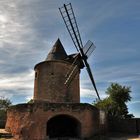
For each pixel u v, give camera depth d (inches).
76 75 907.4
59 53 924.6
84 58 892.0
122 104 1380.4
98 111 857.5
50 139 747.4
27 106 739.4
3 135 747.4
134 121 1005.8
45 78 873.5
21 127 727.1
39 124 721.0
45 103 743.1
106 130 946.7
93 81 932.6
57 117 874.1
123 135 893.8
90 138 763.4
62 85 863.7
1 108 1662.2
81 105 776.3
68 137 795.4
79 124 772.0
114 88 1408.7
